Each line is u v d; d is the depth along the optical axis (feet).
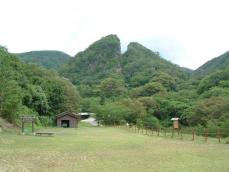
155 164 77.15
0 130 159.22
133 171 68.18
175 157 89.10
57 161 78.64
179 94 414.00
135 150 104.22
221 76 390.63
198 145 122.01
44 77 340.39
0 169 65.98
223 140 142.92
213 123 212.64
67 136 158.30
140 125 275.39
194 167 73.67
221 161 82.53
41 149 100.99
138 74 627.05
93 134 179.01
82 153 94.38
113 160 82.33
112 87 529.86
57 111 303.89
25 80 277.85
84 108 431.43
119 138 151.53
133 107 344.08
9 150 95.40
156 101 373.61
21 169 67.05
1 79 180.14
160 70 638.94
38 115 269.64
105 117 331.77
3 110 187.62
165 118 347.15
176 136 172.76
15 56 297.94
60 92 310.04
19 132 168.14
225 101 253.03
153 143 128.26
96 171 67.51
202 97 354.74
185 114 302.86
